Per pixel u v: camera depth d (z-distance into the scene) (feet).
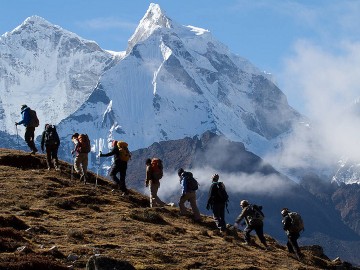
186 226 159.02
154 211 166.09
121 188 182.70
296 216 158.20
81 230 132.26
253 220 156.87
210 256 129.59
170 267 115.55
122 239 131.54
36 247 115.24
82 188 175.63
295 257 156.66
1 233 117.39
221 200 162.91
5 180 173.17
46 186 170.40
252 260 134.51
